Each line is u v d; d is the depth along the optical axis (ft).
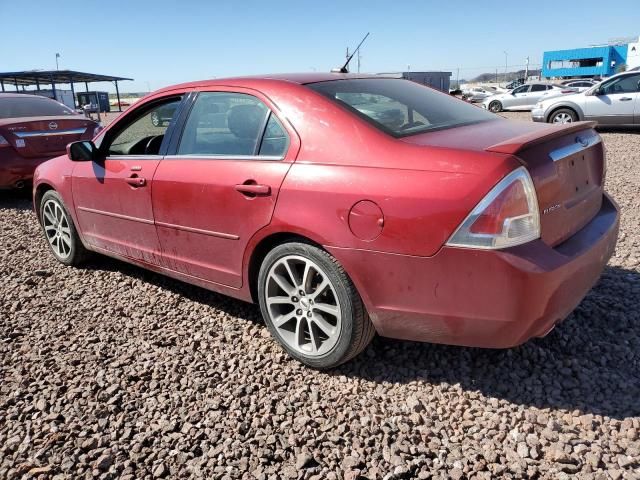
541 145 8.51
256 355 10.78
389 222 8.46
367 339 9.60
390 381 9.73
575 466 7.47
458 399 9.11
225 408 9.21
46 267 16.47
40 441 8.52
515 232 7.85
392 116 9.95
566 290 8.36
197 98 12.00
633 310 11.59
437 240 8.13
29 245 18.92
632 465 7.45
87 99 116.57
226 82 11.51
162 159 12.28
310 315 9.96
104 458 8.04
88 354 11.07
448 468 7.64
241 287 11.08
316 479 7.57
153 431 8.65
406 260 8.43
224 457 8.05
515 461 7.68
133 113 13.57
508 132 9.66
